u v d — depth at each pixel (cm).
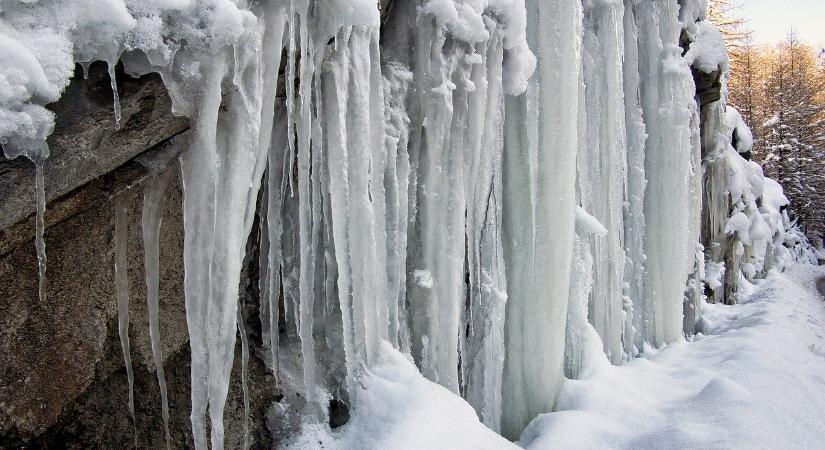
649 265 535
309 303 234
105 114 156
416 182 297
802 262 1844
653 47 534
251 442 224
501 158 349
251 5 183
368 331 253
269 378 241
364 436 232
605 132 448
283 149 248
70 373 173
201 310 188
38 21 132
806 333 609
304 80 213
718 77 721
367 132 245
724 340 508
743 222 923
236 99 185
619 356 460
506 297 341
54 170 151
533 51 358
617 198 457
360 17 218
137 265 194
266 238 258
